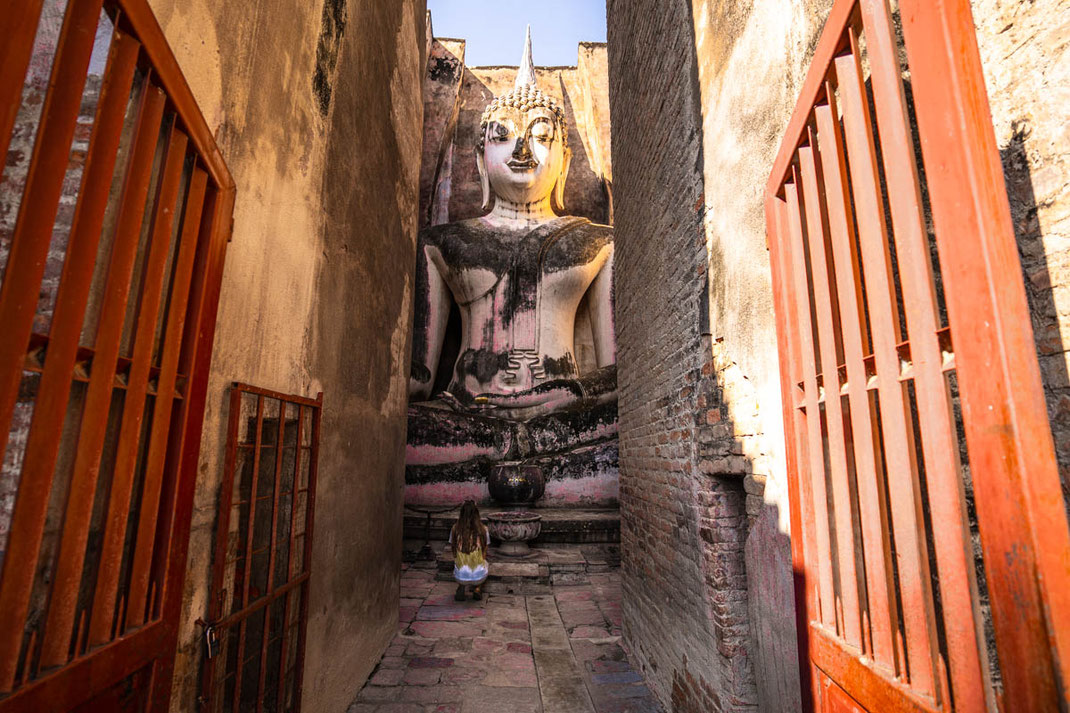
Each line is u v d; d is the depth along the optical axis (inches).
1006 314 36.7
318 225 125.2
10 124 40.2
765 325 95.1
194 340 68.3
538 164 451.8
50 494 51.1
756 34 100.3
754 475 100.8
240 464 92.3
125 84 52.4
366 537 162.9
